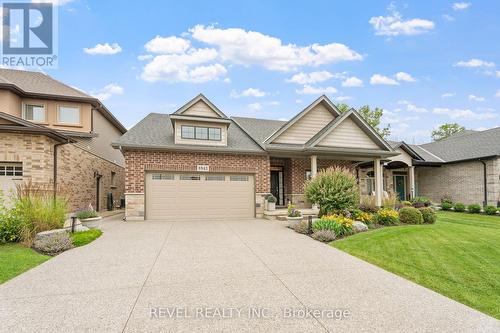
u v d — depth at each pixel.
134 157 12.27
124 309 3.64
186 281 4.68
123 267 5.44
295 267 5.52
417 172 22.28
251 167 13.72
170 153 12.67
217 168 13.20
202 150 12.77
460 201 19.14
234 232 9.36
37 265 5.58
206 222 11.84
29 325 3.22
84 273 5.07
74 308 3.66
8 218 7.45
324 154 14.31
